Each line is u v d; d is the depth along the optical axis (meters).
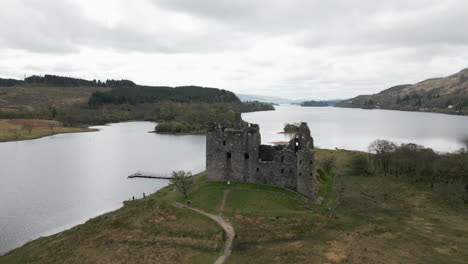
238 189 85.81
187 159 169.88
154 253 57.22
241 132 89.00
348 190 96.06
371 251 54.38
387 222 69.50
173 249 58.59
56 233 75.81
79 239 65.38
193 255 56.12
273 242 59.94
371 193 92.88
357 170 119.38
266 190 84.62
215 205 77.88
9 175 136.62
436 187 96.75
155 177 132.25
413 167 112.38
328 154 154.50
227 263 52.62
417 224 68.38
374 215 74.25
